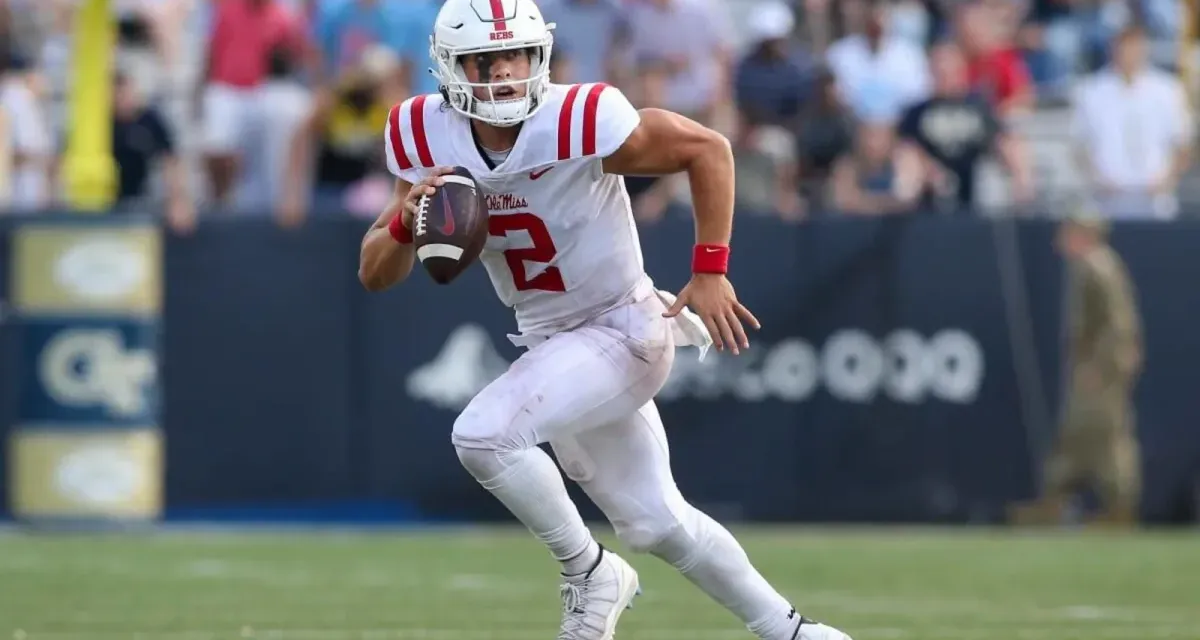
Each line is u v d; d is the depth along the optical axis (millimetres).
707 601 24062
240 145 39062
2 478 33719
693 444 35188
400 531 34281
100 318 33594
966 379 35625
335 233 34719
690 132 15516
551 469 15773
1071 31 49156
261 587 25531
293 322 34562
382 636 20391
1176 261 35938
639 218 35250
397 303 34750
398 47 40188
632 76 39688
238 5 39469
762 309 35375
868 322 35531
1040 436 35688
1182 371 35938
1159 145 40188
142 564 28391
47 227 33562
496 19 15125
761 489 35375
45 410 33656
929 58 46000
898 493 35562
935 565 29062
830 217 35438
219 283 34375
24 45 45062
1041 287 35688
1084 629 21391
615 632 20766
